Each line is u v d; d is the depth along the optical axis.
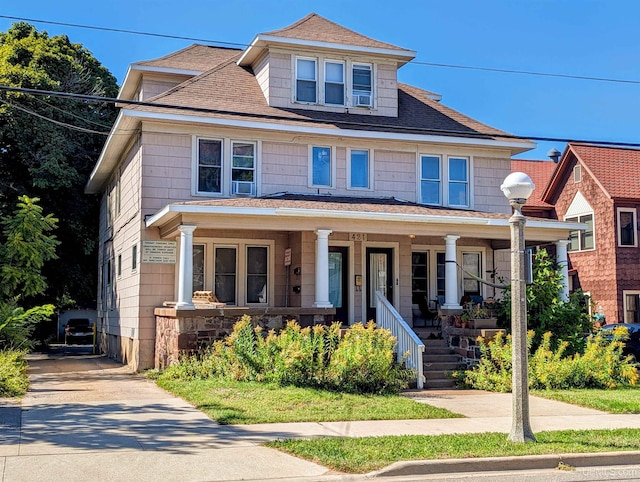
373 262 20.19
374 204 19.20
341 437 9.74
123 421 10.62
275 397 12.53
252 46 20.34
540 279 17.48
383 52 21.00
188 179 18.77
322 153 20.28
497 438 9.70
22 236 20.66
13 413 11.16
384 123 20.77
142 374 17.39
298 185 19.86
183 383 14.16
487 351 16.05
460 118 22.58
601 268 29.09
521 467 8.57
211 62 24.30
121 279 21.83
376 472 8.01
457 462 8.36
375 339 14.59
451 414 11.89
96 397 13.01
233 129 19.23
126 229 20.98
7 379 13.70
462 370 16.30
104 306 26.53
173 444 9.14
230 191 19.14
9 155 27.55
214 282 19.03
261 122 19.08
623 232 28.72
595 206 29.64
